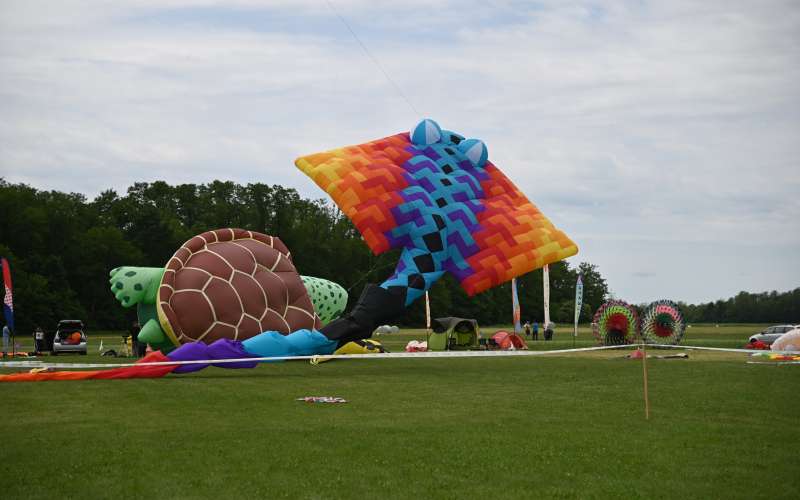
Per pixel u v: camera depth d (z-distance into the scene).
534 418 16.69
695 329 107.38
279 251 33.41
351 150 31.14
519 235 30.55
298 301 32.81
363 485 11.06
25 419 16.28
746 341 58.38
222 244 31.97
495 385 23.30
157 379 24.52
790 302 191.12
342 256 110.88
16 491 10.73
